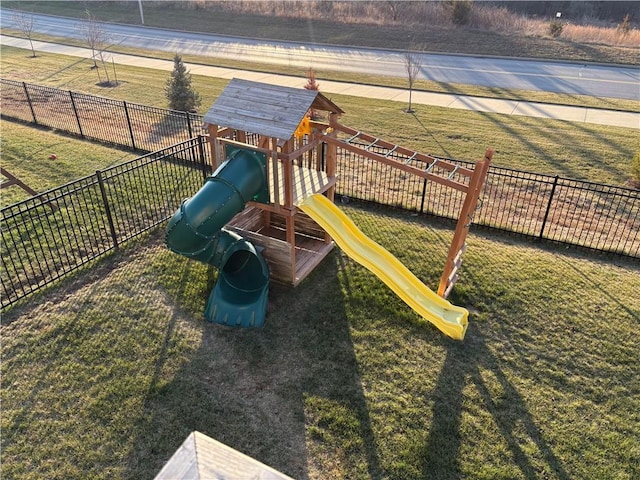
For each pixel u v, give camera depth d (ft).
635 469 16.19
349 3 131.44
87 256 26.71
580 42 99.86
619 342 21.56
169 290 24.26
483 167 20.86
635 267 27.45
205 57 90.43
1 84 65.57
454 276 24.82
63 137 46.44
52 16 136.56
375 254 23.54
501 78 77.56
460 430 17.43
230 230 24.99
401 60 90.27
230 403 18.31
